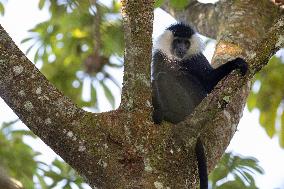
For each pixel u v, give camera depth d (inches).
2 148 464.8
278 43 335.0
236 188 454.0
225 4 530.9
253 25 473.7
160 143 307.1
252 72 329.4
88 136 301.1
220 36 477.1
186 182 308.2
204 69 458.6
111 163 298.0
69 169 476.4
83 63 598.2
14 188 240.7
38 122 299.9
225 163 465.4
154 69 497.7
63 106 303.6
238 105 381.4
